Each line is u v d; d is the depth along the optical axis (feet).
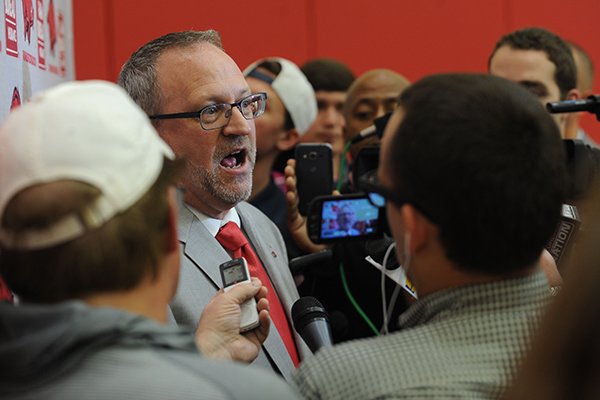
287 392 3.37
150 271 3.48
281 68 10.72
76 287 3.35
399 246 4.22
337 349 3.99
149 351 3.29
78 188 3.31
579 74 11.35
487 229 3.91
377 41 16.24
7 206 3.34
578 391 2.54
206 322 5.51
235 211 6.99
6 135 3.42
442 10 16.37
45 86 7.67
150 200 3.48
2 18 5.98
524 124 3.98
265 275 6.75
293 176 8.25
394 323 7.29
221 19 15.65
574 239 5.22
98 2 15.14
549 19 16.51
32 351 3.12
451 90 4.03
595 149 5.94
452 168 3.90
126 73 6.87
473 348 3.86
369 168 5.34
